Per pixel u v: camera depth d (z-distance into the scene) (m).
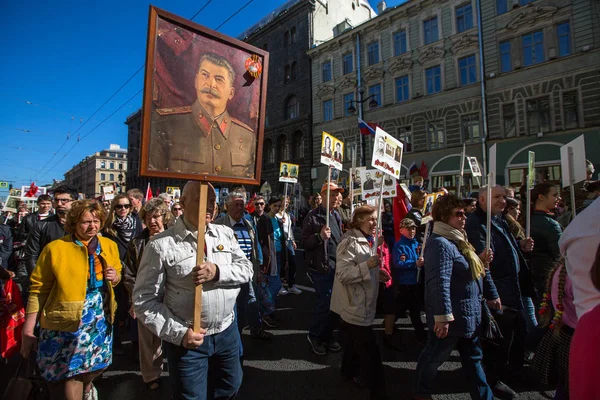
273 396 3.10
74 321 2.30
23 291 4.32
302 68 27.41
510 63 17.45
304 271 8.86
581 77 15.43
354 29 23.69
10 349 3.19
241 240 4.18
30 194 12.41
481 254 3.01
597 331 0.97
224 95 2.13
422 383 2.64
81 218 2.43
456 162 19.00
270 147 30.33
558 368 2.05
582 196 5.71
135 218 4.60
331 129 25.28
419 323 4.34
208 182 2.07
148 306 1.87
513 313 3.04
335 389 3.21
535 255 3.62
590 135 15.11
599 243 1.13
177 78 1.92
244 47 2.24
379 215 3.20
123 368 3.71
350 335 2.97
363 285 2.98
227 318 2.13
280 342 4.36
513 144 17.11
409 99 21.03
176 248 1.97
